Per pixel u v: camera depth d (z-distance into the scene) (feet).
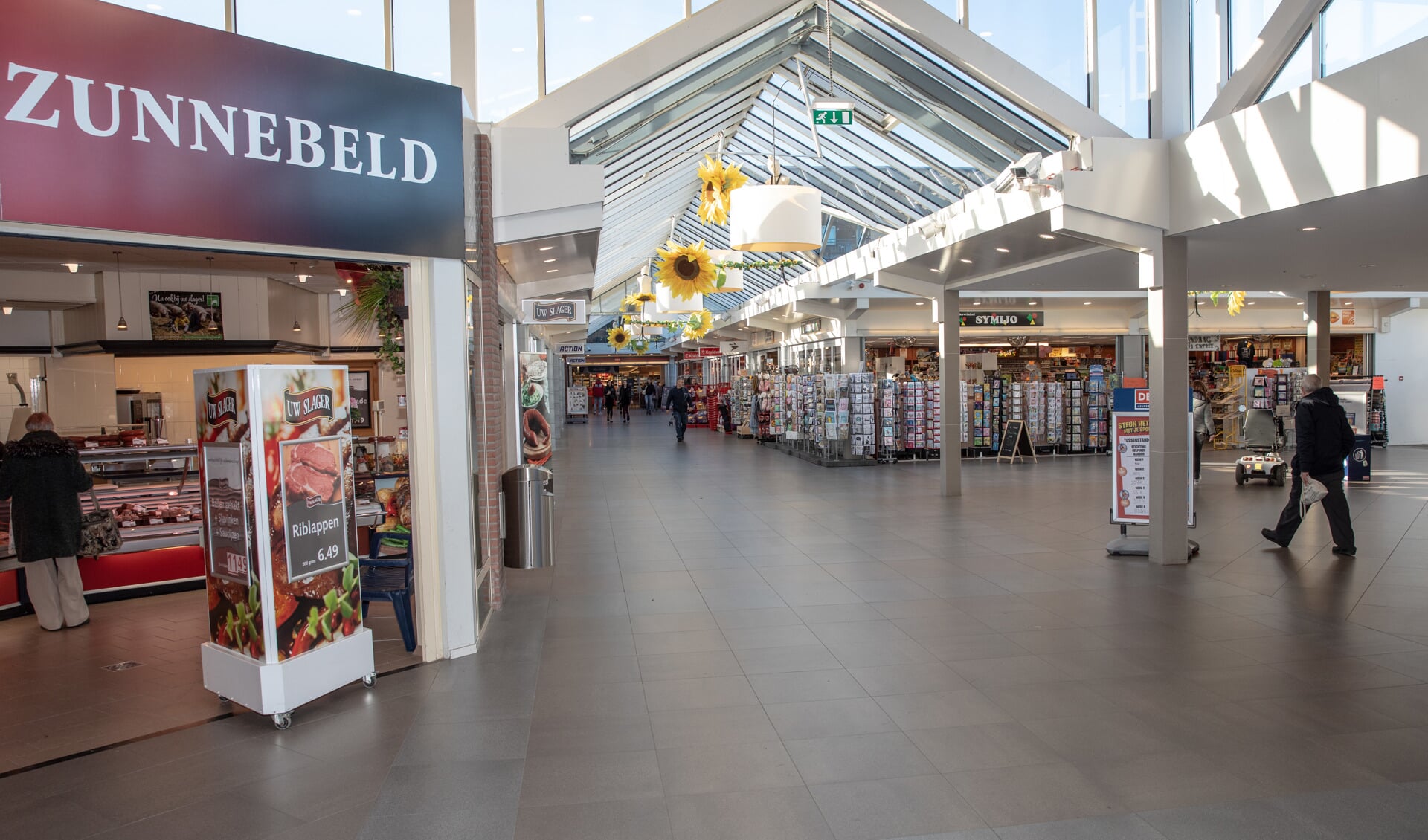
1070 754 12.71
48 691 16.24
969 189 35.22
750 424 79.25
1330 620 19.54
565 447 73.26
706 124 38.86
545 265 30.25
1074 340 71.72
